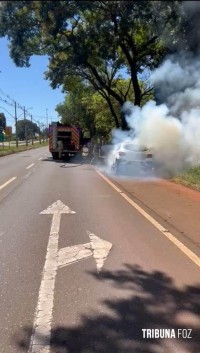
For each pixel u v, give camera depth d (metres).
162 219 8.81
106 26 13.18
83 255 6.19
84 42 21.47
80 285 5.01
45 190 13.59
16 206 10.52
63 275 5.35
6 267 5.68
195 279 5.22
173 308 4.39
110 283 5.07
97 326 3.99
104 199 11.60
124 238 7.19
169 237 7.25
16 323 4.06
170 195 12.33
